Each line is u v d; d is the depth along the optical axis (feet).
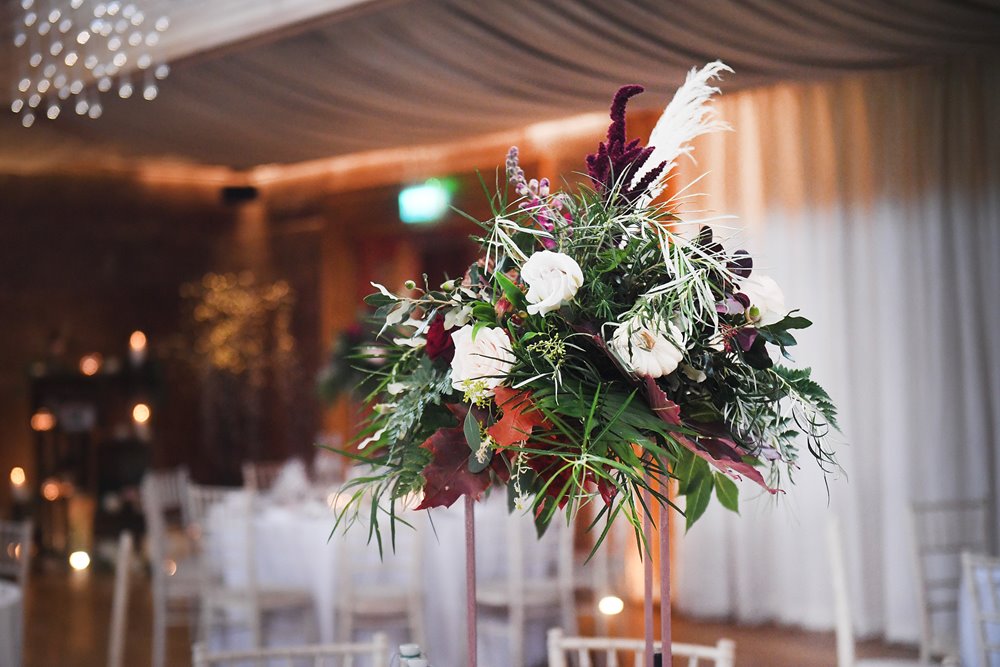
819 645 18.61
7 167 31.35
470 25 17.74
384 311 5.38
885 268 19.27
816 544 19.74
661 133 5.33
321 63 20.42
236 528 15.81
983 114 18.40
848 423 19.49
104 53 21.53
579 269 4.77
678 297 4.75
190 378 33.94
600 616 17.04
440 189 28.73
